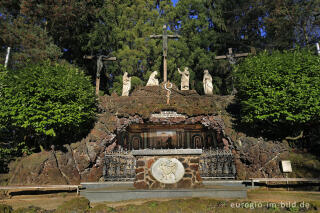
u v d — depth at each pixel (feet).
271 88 45.01
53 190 37.14
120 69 88.53
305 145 46.57
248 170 42.34
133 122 52.95
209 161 43.86
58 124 44.01
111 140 48.65
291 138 46.11
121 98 56.24
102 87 93.09
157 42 84.28
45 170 39.75
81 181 41.83
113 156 45.78
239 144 45.03
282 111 42.45
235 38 92.84
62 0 72.28
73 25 79.46
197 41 89.25
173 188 29.78
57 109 43.52
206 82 62.18
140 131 65.46
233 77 60.34
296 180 36.68
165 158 30.94
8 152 43.75
